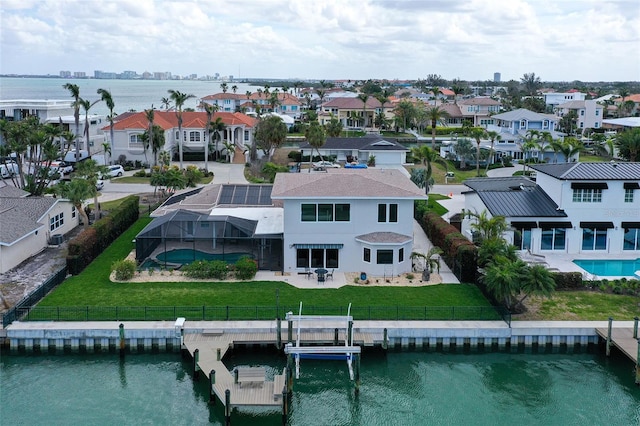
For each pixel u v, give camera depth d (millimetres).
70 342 38812
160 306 41781
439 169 105750
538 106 191375
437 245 56375
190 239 50188
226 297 43844
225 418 32156
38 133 75000
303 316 38500
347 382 36438
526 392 35406
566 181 53906
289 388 34438
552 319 41031
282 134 106562
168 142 108312
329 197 48312
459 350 39656
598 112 161625
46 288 44062
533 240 54719
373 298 44000
